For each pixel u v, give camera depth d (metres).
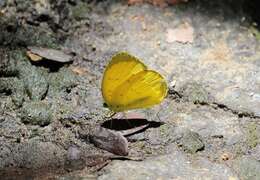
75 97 0.78
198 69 0.80
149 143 0.76
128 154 0.75
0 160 0.75
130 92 0.75
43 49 0.80
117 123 0.77
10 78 0.79
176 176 0.74
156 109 0.78
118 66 0.73
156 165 0.75
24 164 0.75
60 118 0.77
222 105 0.78
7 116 0.77
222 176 0.74
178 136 0.76
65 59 0.80
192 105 0.78
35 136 0.76
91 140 0.76
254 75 0.80
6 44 0.80
